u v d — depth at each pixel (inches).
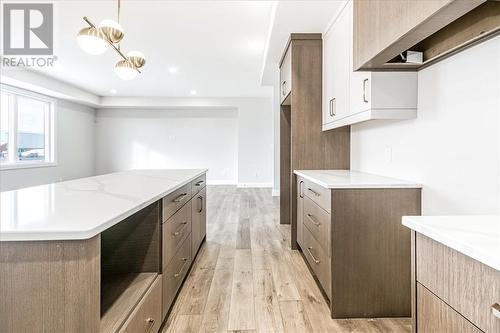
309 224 111.5
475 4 41.8
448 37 66.0
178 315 84.6
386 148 102.0
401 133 92.3
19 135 257.0
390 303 84.1
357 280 83.8
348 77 103.2
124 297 57.4
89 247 39.9
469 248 33.6
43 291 39.3
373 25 63.9
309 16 118.6
